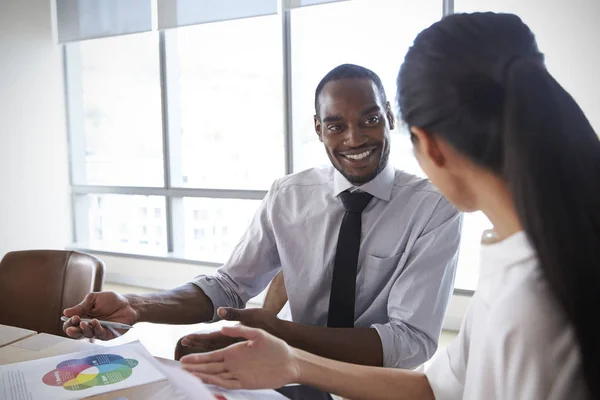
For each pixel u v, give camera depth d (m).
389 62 3.39
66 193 4.72
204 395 0.86
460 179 0.58
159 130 4.30
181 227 4.43
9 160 4.16
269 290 1.64
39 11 4.36
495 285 0.55
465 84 0.50
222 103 4.06
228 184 4.12
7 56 4.11
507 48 0.50
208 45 4.06
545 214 0.44
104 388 0.90
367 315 1.38
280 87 3.79
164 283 4.29
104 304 1.25
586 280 0.44
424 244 1.33
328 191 1.51
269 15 3.64
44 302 1.76
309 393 1.03
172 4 3.98
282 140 3.83
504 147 0.48
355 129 1.32
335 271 1.40
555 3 2.86
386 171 1.42
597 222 0.44
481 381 0.55
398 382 0.89
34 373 0.96
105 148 4.63
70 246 4.70
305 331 1.17
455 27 0.53
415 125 0.56
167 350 2.72
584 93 2.86
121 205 4.68
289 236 1.52
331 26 3.55
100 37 4.33
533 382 0.49
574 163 0.44
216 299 1.51
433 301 1.29
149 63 4.27
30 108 4.32
